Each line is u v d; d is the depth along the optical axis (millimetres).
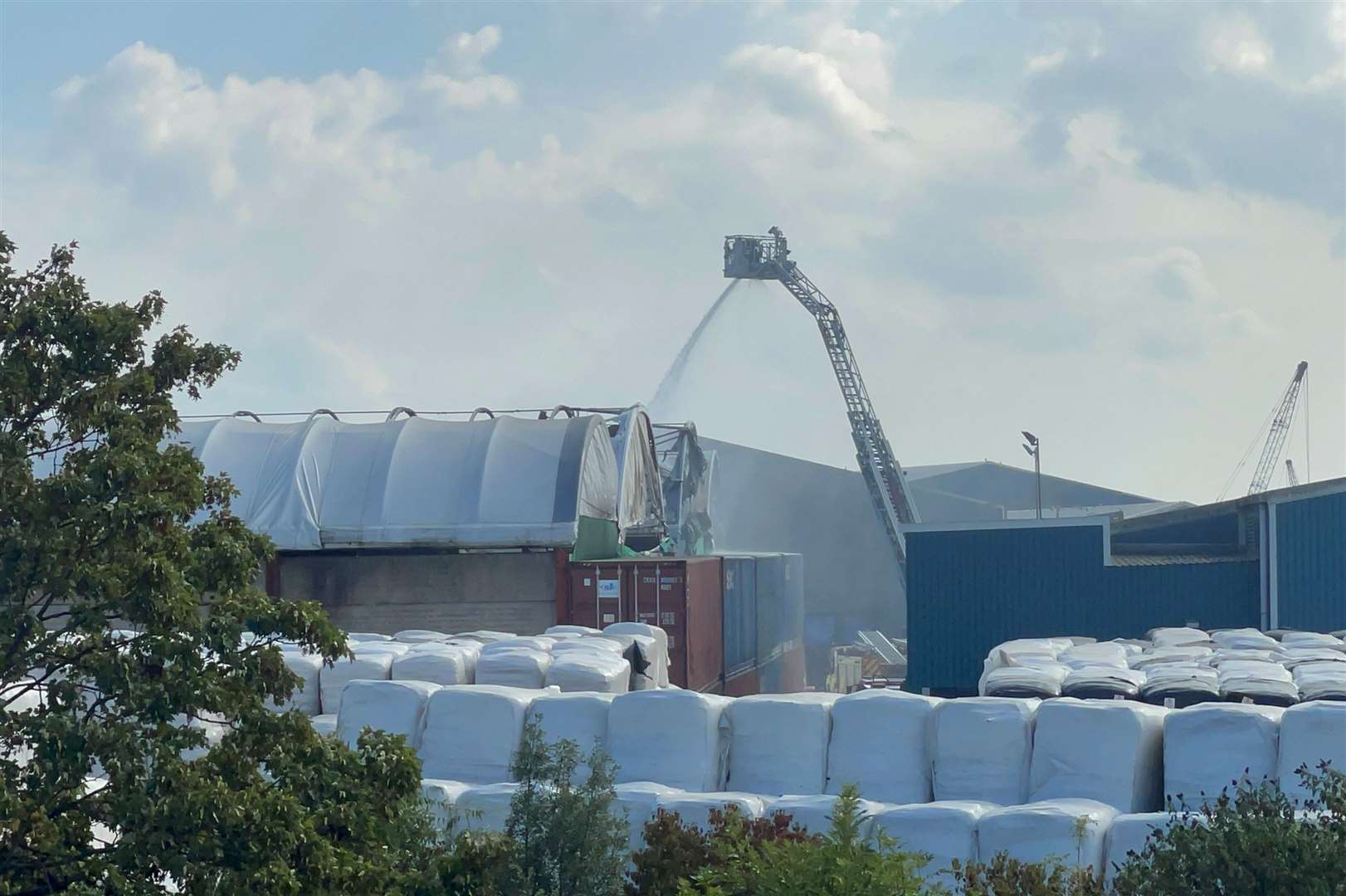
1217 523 91062
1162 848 26375
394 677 48656
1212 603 82562
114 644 23656
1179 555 89250
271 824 22156
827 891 21891
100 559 23500
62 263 26828
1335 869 23359
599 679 48750
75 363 25828
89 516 22969
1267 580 81438
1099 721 36344
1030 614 84438
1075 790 35969
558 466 85188
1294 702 43844
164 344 26922
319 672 47969
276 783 25266
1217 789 35469
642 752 39094
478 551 85000
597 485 91500
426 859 26422
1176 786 36000
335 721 45281
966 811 32406
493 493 84188
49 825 21969
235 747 24312
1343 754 34625
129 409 25859
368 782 25406
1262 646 58781
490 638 59375
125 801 21859
